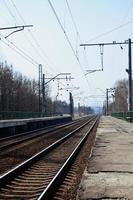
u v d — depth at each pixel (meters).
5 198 10.28
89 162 16.45
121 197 9.90
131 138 30.70
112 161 16.77
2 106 85.62
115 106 152.62
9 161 18.02
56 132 43.53
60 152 22.66
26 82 106.00
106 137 31.91
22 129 45.78
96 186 11.35
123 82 150.75
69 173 14.49
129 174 13.47
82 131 44.75
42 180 13.22
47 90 113.12
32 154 21.58
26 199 10.17
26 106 104.00
